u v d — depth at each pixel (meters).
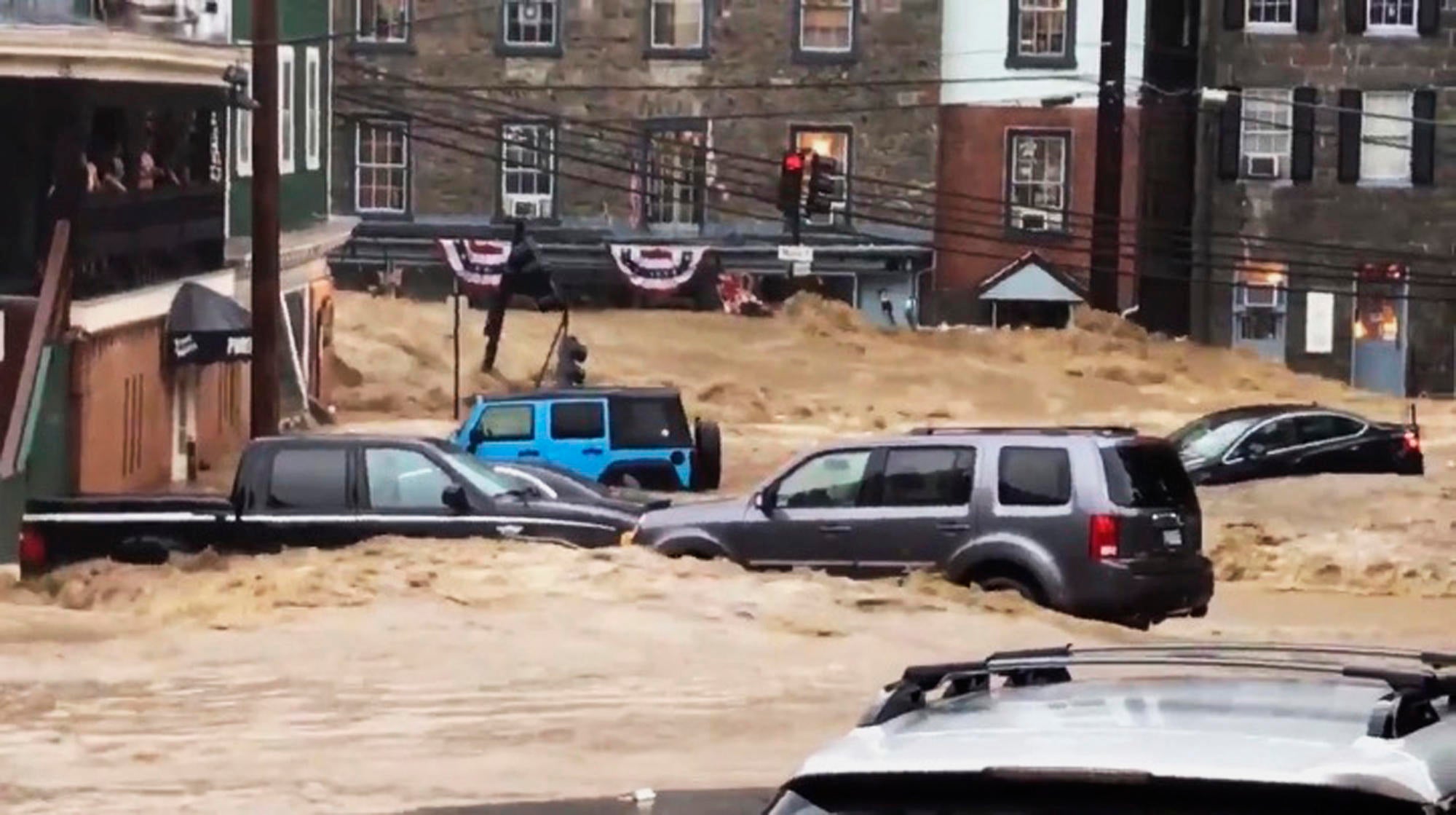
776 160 91.62
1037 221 93.31
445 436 56.91
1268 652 9.48
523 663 26.56
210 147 54.34
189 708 24.36
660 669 26.48
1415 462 56.72
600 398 50.44
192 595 30.45
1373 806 6.91
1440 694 8.24
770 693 25.39
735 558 32.31
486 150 92.88
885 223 93.19
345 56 91.88
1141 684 8.68
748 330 86.12
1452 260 94.81
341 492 33.56
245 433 59.97
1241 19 94.50
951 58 93.12
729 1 92.62
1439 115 94.50
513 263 70.94
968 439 31.42
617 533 33.50
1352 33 94.38
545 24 92.44
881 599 30.00
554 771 21.89
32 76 43.06
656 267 90.06
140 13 51.12
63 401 44.25
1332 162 94.62
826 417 72.00
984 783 7.20
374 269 92.00
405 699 24.86
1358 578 42.75
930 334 87.56
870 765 7.33
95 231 45.38
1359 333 94.81
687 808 20.33
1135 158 94.62
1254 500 52.31
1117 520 30.42
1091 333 86.81
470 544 32.75
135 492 48.06
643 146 92.75
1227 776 6.96
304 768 21.86
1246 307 94.88
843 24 92.88
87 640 27.89
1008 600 30.34
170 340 50.69
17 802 20.41
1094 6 93.12
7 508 41.59
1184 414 75.38
